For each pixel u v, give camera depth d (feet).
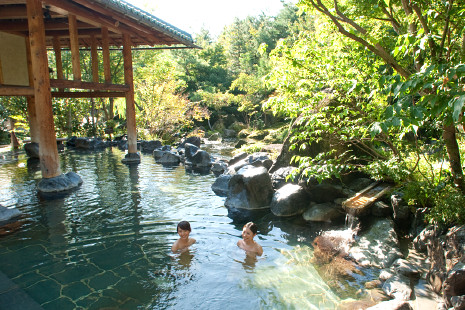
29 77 34.47
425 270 13.28
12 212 20.70
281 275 13.61
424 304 10.98
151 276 13.53
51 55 73.15
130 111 40.70
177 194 25.95
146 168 36.96
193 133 80.79
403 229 17.35
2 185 28.22
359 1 16.71
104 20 32.83
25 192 26.02
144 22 31.14
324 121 19.03
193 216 20.85
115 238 17.37
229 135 93.81
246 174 23.12
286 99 18.92
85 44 51.24
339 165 18.10
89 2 27.09
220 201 24.08
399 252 14.74
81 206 22.65
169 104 65.98
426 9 13.06
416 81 9.02
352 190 21.98
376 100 17.01
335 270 13.99
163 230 18.48
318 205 21.11
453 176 13.96
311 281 13.14
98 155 46.50
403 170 16.78
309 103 18.57
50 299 11.92
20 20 32.63
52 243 16.72
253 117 106.52
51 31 40.37
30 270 14.03
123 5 28.07
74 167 37.17
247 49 141.49
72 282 13.09
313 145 25.44
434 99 8.70
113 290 12.52
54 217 20.48
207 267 14.28
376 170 18.04
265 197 22.89
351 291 12.41
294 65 18.16
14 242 16.84
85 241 16.97
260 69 98.94
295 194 21.48
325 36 19.08
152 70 75.00
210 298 12.02
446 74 8.84
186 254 15.49
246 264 14.55
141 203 23.43
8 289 12.53
